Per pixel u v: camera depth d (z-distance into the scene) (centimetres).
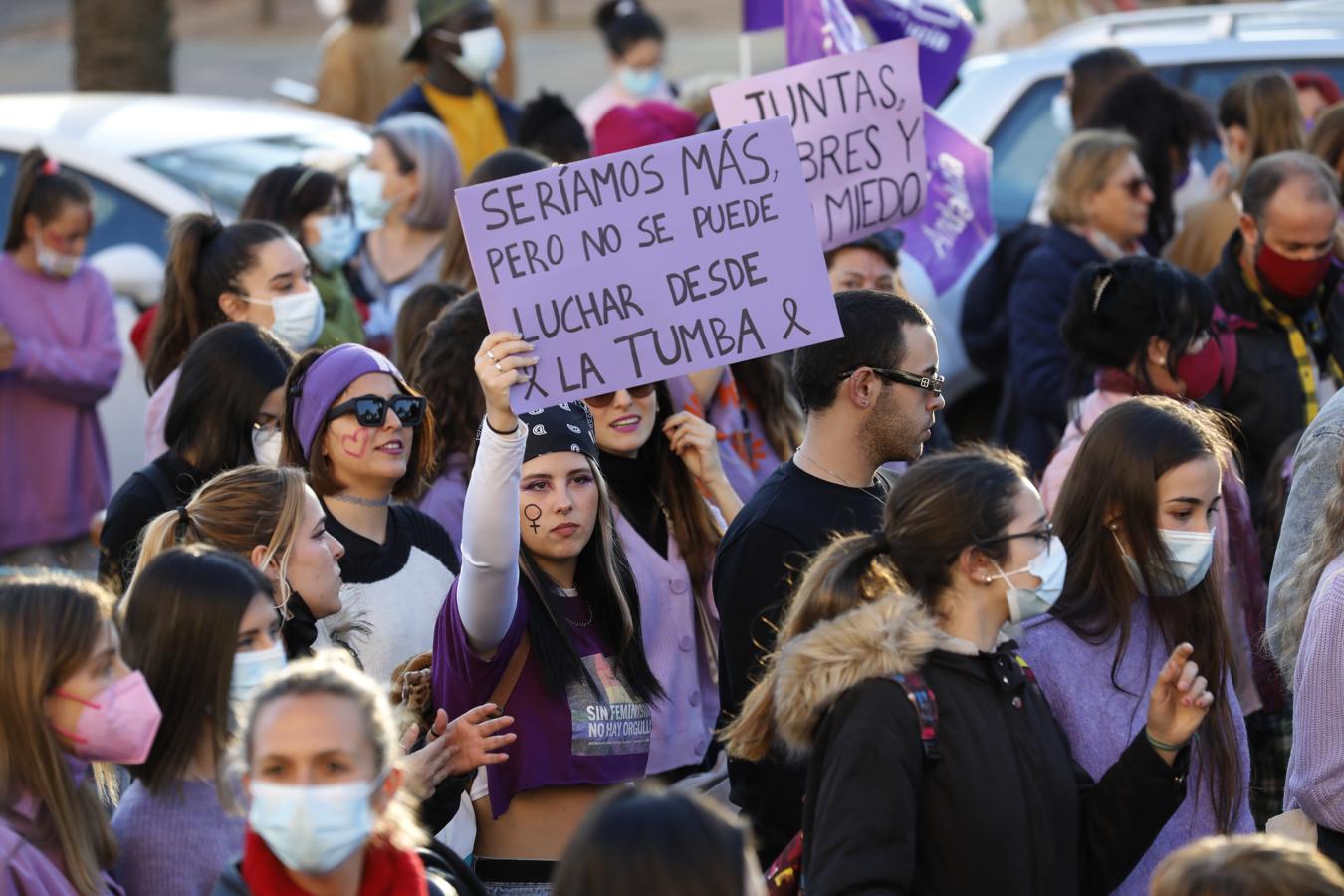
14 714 950
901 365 1269
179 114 2895
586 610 1285
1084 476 1173
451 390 1573
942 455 1056
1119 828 1049
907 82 1666
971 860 981
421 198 2356
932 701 991
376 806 893
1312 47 2784
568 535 1250
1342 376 1867
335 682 884
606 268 1205
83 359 2295
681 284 1216
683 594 1470
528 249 1194
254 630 1039
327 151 2792
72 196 2266
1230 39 2836
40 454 2292
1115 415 1175
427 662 1270
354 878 904
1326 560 1264
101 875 984
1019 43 3841
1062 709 1152
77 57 4297
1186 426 1160
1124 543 1161
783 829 1238
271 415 1530
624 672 1277
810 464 1296
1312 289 1838
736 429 1750
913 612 1005
